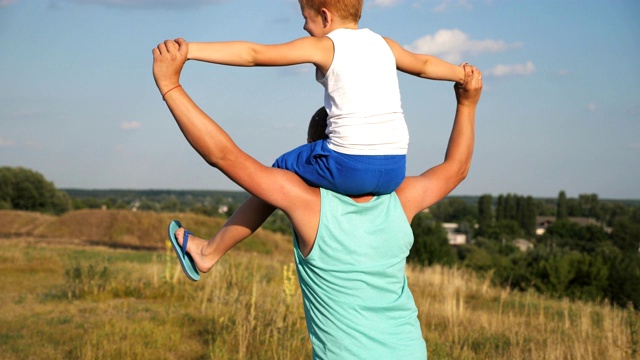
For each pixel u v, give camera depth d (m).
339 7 2.31
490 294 15.47
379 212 2.29
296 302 10.31
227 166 2.15
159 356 8.23
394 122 2.22
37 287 14.55
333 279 2.24
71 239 37.84
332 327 2.26
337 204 2.23
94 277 13.38
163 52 2.09
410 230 2.35
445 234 39.31
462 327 10.26
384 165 2.20
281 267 18.00
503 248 48.03
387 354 2.25
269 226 58.53
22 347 8.55
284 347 8.22
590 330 9.43
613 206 121.75
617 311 12.87
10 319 10.52
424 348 2.37
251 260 17.38
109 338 8.88
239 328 8.82
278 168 2.30
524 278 19.08
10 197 77.25
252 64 2.14
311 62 2.18
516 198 113.94
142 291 13.06
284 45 2.15
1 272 16.95
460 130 2.77
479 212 115.00
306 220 2.21
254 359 7.92
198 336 9.38
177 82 2.13
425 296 14.10
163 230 39.66
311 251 2.23
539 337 9.10
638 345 8.34
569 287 17.88
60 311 11.34
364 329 2.24
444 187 2.63
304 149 2.30
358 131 2.16
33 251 22.72
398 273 2.34
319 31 2.36
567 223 58.69
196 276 2.52
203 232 38.84
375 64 2.22
